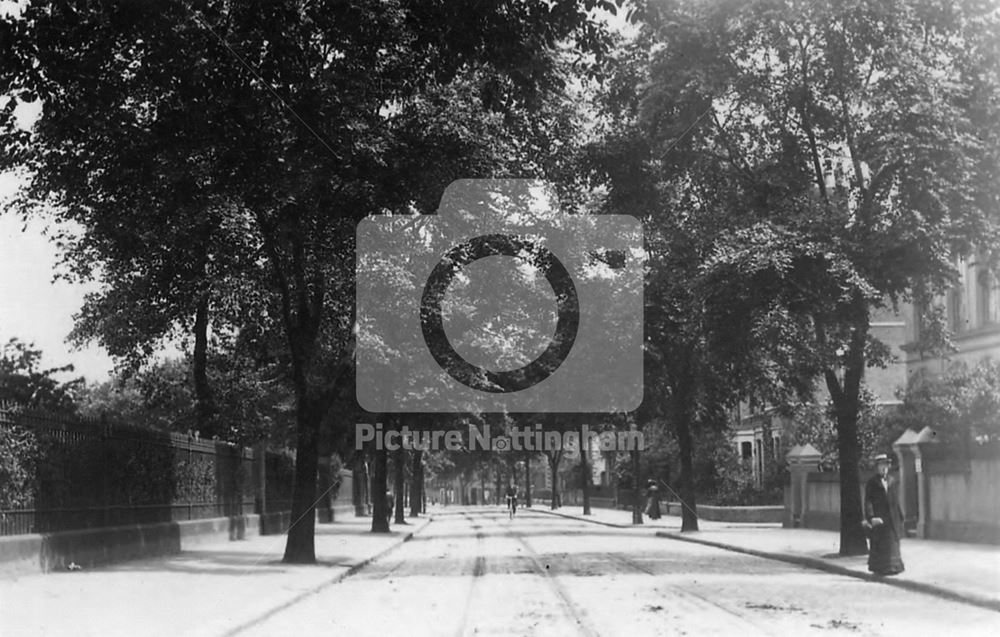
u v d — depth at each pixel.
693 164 24.62
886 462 19.44
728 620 13.26
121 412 54.91
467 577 20.98
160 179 20.97
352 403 39.34
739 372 27.91
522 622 13.31
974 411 31.06
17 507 17.50
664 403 40.12
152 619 12.88
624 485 79.31
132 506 23.14
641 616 13.79
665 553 28.52
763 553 26.59
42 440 18.42
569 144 25.55
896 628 12.45
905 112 21.12
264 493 36.19
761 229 21.83
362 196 21.23
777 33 22.86
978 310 42.69
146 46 15.96
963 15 22.23
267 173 18.88
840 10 21.70
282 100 17.06
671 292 25.95
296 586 17.94
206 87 16.33
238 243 26.14
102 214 23.14
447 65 16.02
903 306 48.53
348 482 66.19
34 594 14.95
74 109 16.97
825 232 21.58
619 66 24.73
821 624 12.80
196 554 25.20
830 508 37.56
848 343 23.16
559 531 45.31
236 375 38.41
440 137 21.81
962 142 20.88
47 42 15.19
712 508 50.81
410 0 15.58
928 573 18.89
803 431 47.41
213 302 32.22
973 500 26.47
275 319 31.41
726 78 23.25
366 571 23.16
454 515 80.06
